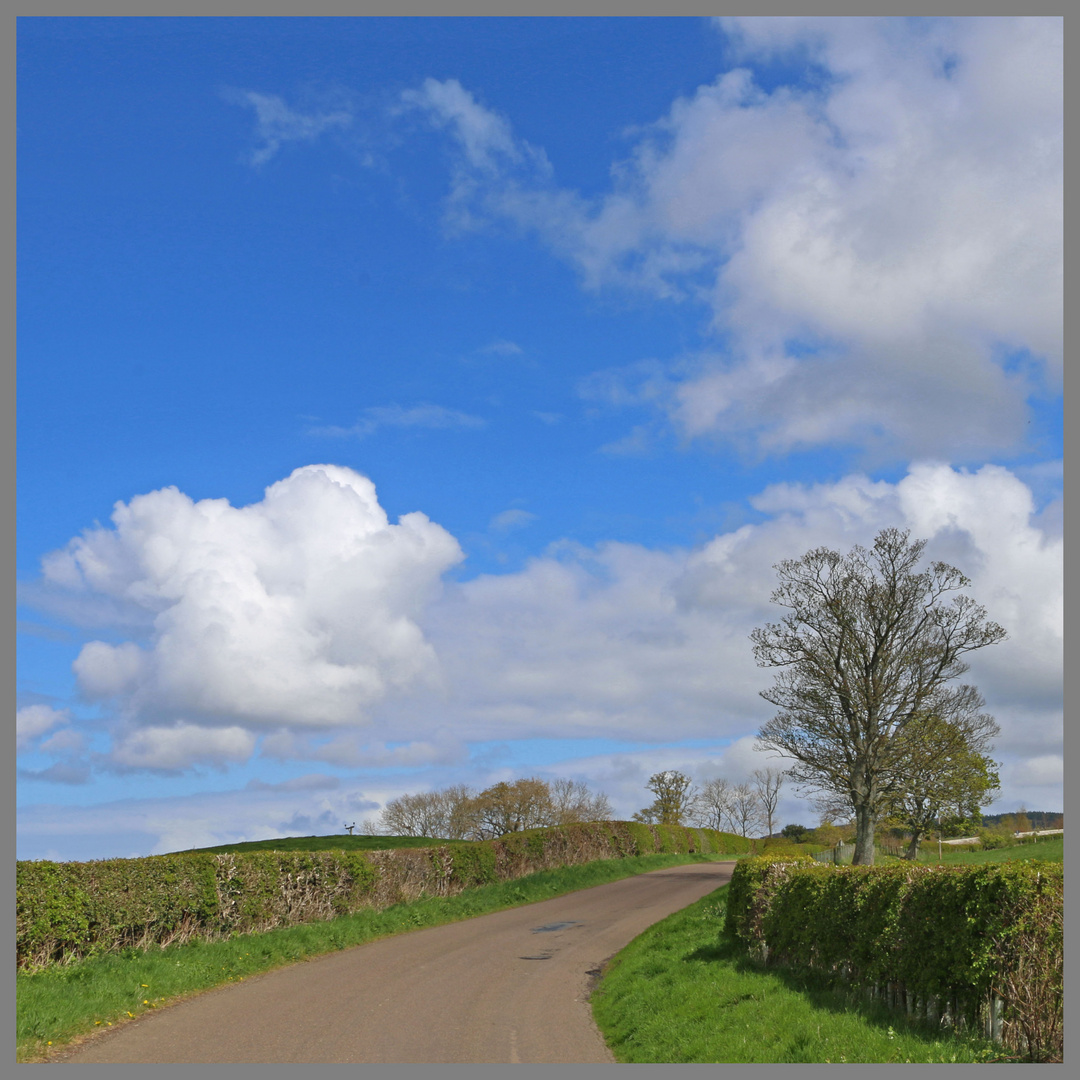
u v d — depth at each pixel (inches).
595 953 790.5
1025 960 314.5
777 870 614.2
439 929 960.3
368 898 1007.0
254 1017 487.8
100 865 601.9
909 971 389.7
